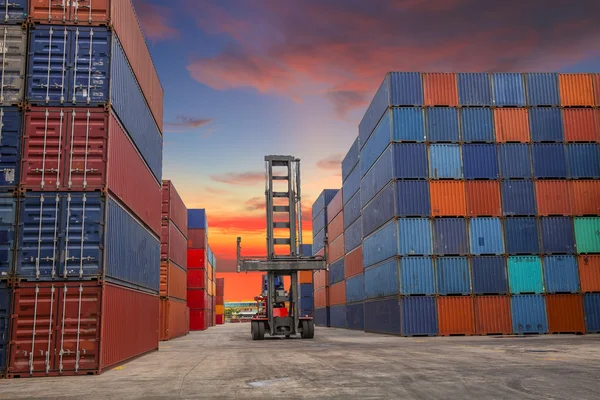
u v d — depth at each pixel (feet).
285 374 42.88
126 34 57.26
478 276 100.94
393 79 107.14
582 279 102.27
